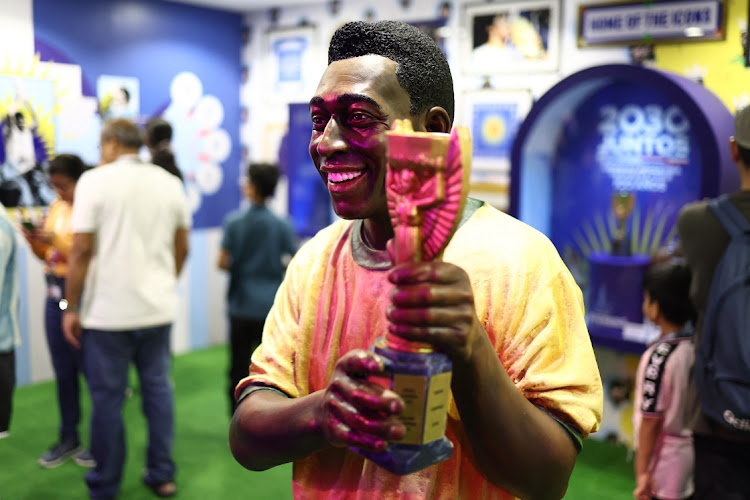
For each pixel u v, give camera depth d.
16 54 4.43
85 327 2.82
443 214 0.59
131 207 2.82
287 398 0.86
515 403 0.70
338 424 0.63
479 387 0.67
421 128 0.77
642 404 2.15
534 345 0.77
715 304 1.86
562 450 0.73
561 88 3.54
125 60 5.03
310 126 5.32
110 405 2.84
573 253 3.95
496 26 4.34
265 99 5.73
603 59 3.90
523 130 3.71
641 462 2.17
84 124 4.82
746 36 3.38
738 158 1.98
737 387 1.79
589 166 3.86
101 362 2.82
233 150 5.86
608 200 3.81
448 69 0.81
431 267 0.60
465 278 0.61
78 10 4.73
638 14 3.74
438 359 0.61
